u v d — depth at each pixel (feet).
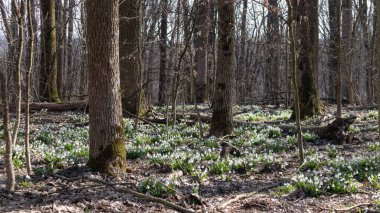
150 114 65.72
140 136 47.80
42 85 79.87
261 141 47.01
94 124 30.27
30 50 27.71
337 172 30.94
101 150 30.30
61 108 73.26
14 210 22.00
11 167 25.52
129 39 62.18
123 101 63.26
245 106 94.22
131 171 32.32
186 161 34.78
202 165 34.76
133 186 27.14
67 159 34.86
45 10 79.05
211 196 26.86
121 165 30.63
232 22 46.47
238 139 46.44
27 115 29.07
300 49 62.64
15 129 28.89
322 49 131.85
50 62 79.61
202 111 78.38
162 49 94.68
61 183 27.94
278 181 30.89
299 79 66.44
